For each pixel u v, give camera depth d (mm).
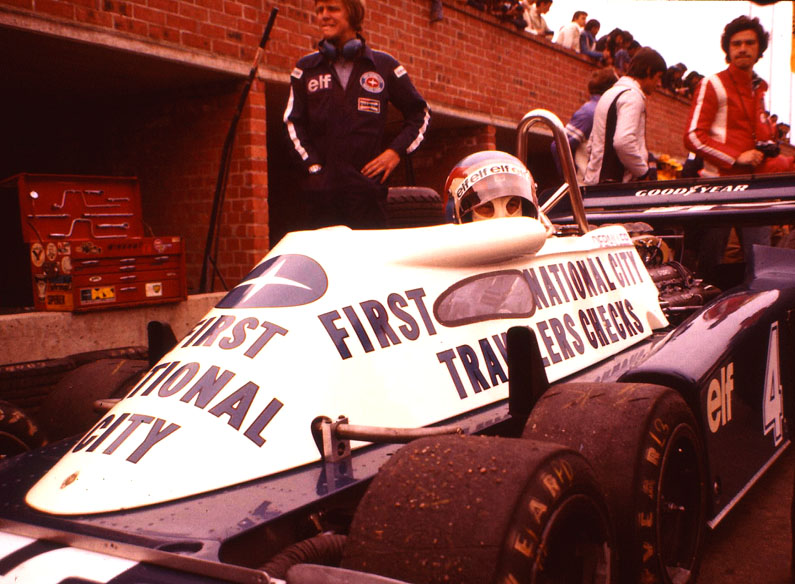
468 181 2547
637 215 4031
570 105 10516
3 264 6070
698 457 1892
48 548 1282
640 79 5469
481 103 8531
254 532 1307
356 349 1721
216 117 5855
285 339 1654
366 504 1268
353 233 1926
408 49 7387
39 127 6906
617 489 1599
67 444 1815
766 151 4965
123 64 5230
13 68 5312
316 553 1340
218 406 1524
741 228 4523
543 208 2986
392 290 1889
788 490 2918
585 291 2621
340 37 3100
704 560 2344
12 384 3184
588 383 1817
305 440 1547
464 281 2086
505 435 1925
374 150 3170
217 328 1724
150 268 4219
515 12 8922
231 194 5824
